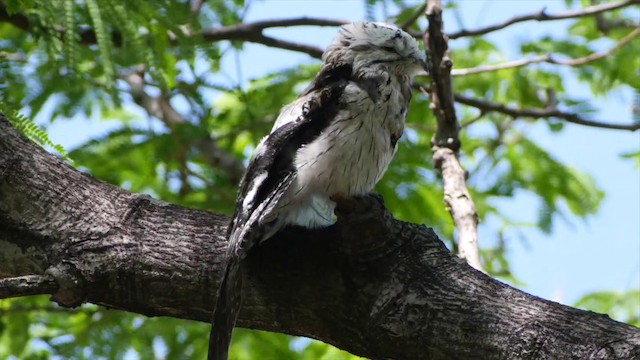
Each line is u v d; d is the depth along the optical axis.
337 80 10.31
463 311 8.24
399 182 13.88
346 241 8.45
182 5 11.83
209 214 9.09
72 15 10.86
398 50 10.56
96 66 12.56
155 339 13.70
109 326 13.75
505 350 8.05
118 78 12.20
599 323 8.05
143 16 11.18
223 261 8.67
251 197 8.73
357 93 9.41
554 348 7.95
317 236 8.71
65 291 8.52
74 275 8.55
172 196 14.79
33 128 9.74
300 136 9.26
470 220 10.59
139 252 8.70
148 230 8.84
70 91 12.76
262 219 8.54
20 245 8.77
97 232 8.77
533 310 8.20
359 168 9.40
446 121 11.29
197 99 13.98
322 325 8.62
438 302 8.30
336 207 8.31
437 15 11.05
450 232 14.05
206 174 15.03
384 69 10.48
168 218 8.95
